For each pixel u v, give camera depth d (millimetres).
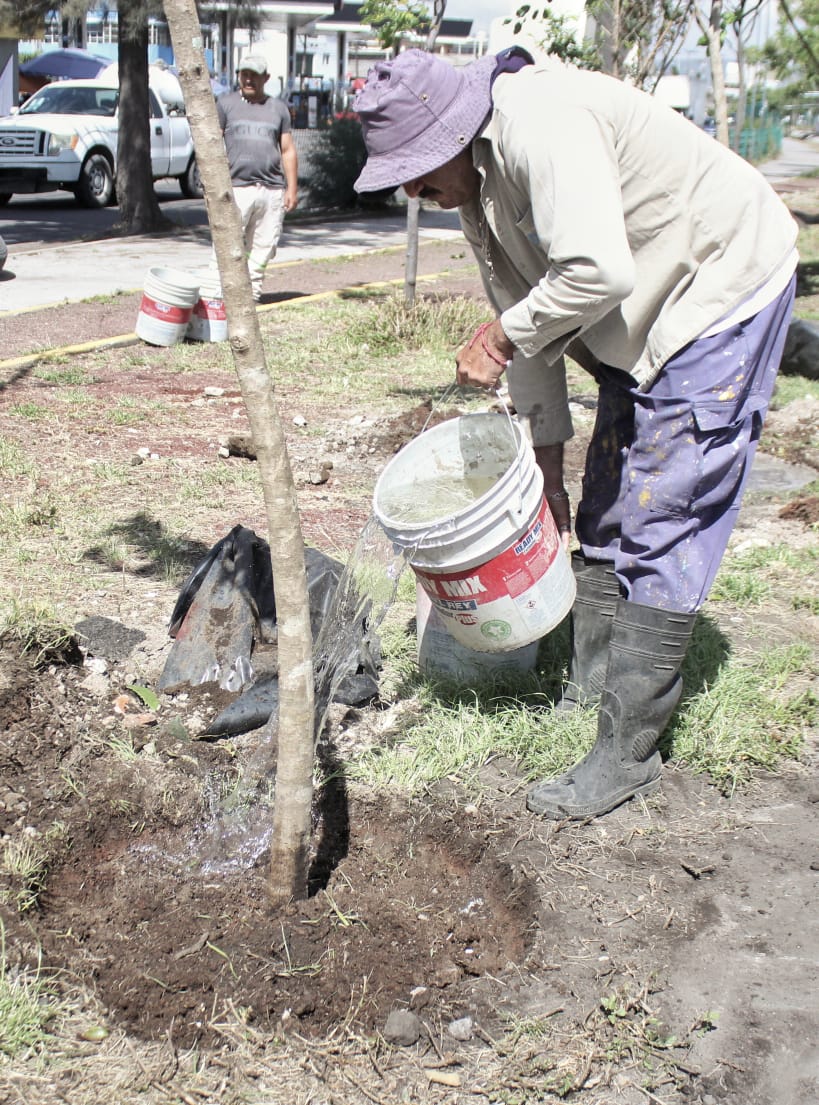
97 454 6336
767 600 4754
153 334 9281
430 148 2908
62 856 3100
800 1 21984
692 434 3068
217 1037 2469
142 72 16156
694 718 3727
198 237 16391
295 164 10633
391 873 3107
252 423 2467
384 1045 2461
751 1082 2406
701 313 3023
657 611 3191
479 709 3764
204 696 3834
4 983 2518
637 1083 2393
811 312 11109
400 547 3137
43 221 18047
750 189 3023
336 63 44562
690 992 2643
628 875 3051
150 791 3336
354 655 3846
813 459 6809
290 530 2545
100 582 4629
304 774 2760
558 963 2727
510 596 3133
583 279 2797
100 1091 2312
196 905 2934
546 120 2797
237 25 17328
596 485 3555
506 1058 2441
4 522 5145
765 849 3178
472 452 3516
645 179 2943
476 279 13555
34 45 37625
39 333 9570
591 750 3387
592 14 9008
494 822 3264
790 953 2773
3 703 3564
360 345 9508
